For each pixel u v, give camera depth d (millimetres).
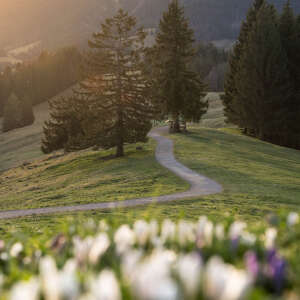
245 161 36656
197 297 1424
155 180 27625
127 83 40469
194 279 1435
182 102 51938
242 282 1317
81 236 2881
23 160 67750
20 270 2381
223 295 1318
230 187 24281
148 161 35531
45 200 25562
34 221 18016
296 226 2846
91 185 28578
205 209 17688
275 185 25578
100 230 2955
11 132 106625
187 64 54406
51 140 56625
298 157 48125
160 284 1243
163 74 51969
